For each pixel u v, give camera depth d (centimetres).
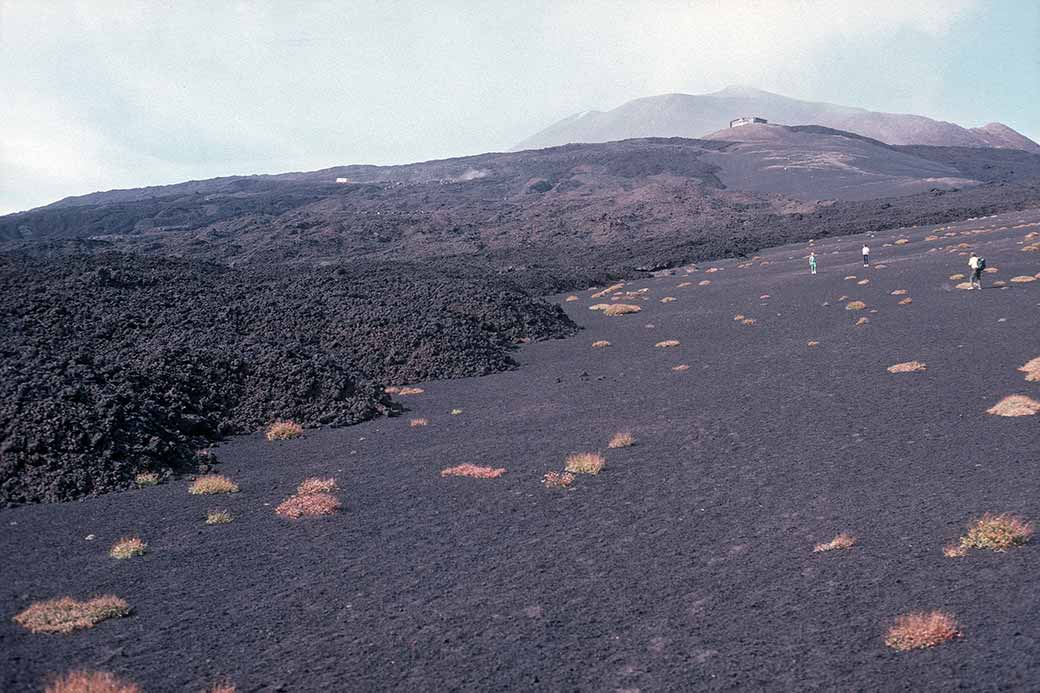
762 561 1516
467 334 5238
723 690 1029
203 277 6906
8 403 2717
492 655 1193
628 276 11238
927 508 1725
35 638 1305
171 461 2780
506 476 2364
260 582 1577
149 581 1602
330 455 2888
